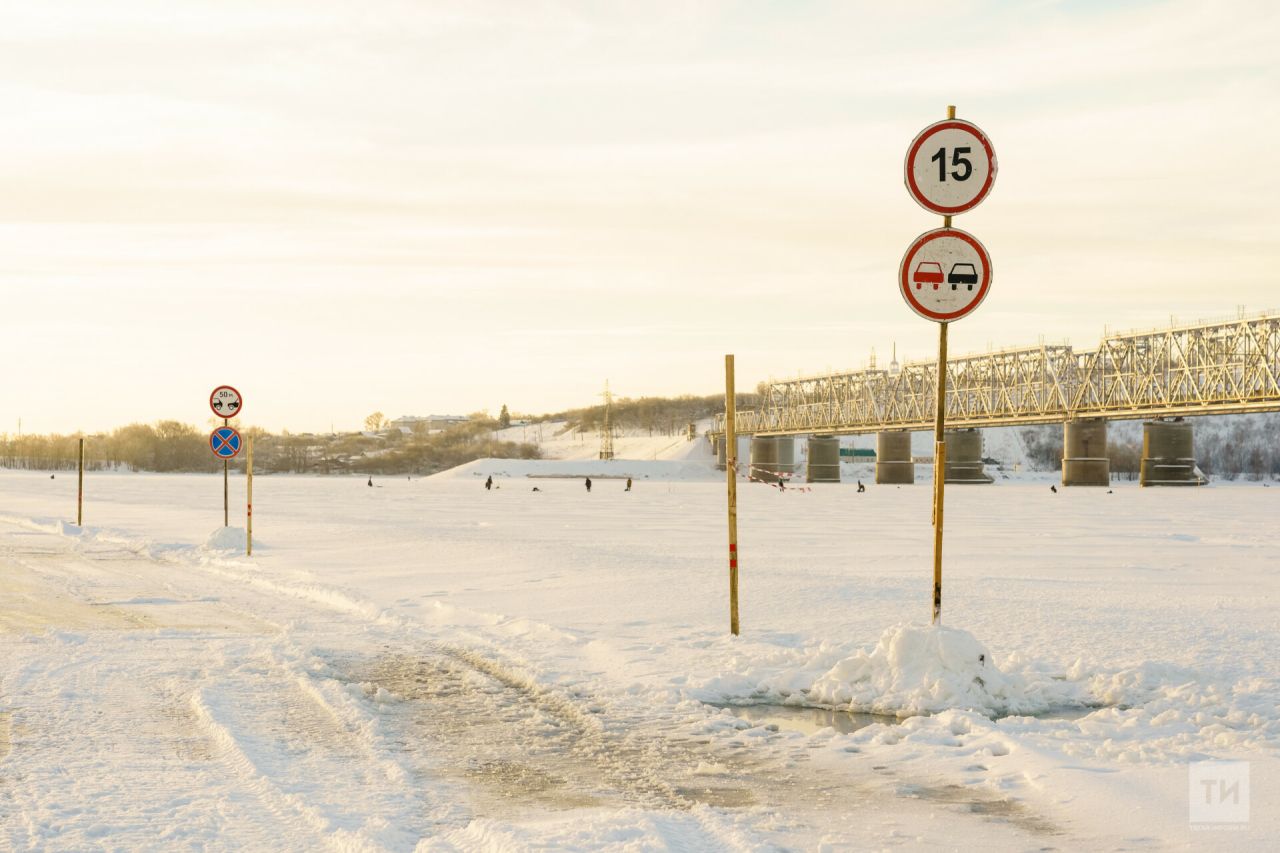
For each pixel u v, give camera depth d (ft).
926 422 514.68
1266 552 88.22
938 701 30.91
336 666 38.09
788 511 188.44
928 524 140.87
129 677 35.47
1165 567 72.54
